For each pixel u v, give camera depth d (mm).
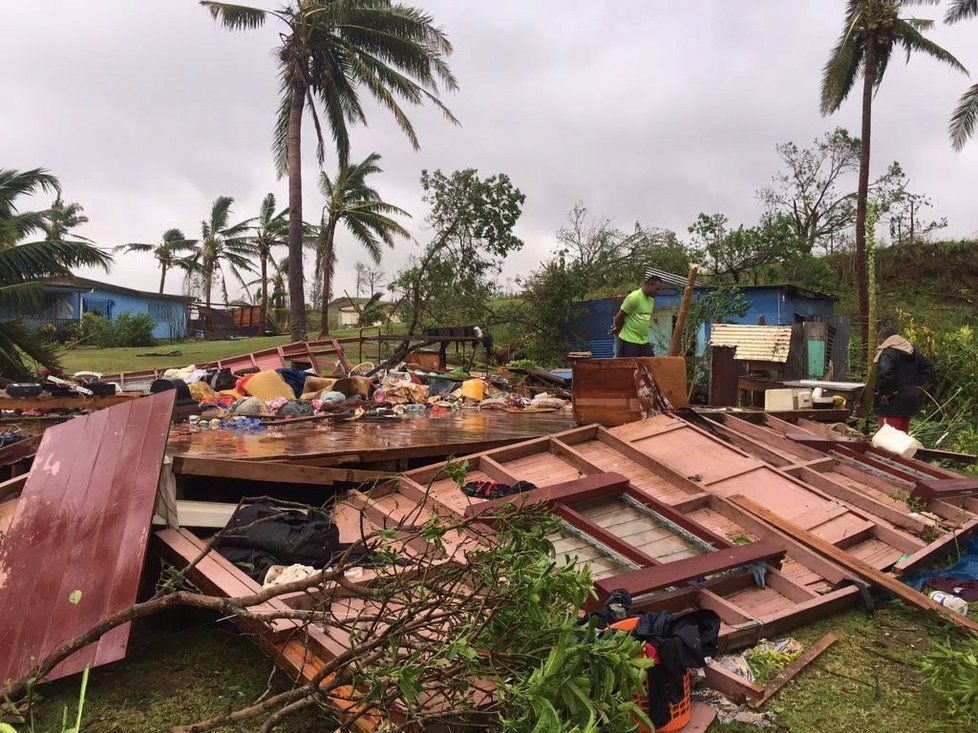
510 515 3506
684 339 15555
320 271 33406
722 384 12758
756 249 24531
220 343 31016
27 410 9281
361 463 6695
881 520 6555
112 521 4355
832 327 15422
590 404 8398
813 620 4875
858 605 5195
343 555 3410
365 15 23281
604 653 2818
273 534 4699
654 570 4629
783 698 3898
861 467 7848
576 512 5754
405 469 7000
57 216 41625
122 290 37281
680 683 3467
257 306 44062
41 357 13664
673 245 33500
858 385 11734
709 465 7195
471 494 6164
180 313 40844
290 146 23938
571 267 21734
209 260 49594
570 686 2730
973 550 6414
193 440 7449
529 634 3020
